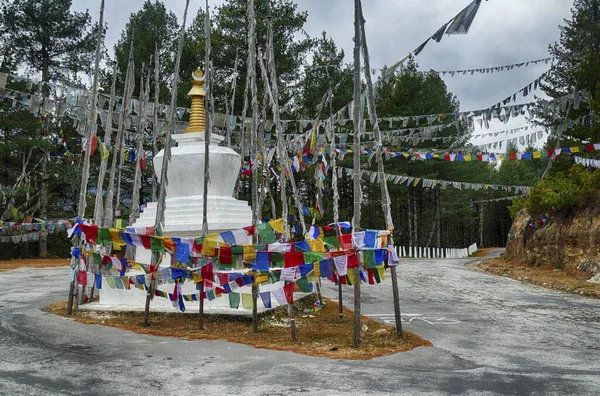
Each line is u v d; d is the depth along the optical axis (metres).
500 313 14.36
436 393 6.63
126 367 7.70
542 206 29.97
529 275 25.88
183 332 10.35
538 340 10.65
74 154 33.25
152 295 11.06
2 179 35.25
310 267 9.64
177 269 10.48
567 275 24.34
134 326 10.89
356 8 10.00
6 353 8.46
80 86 29.06
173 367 7.73
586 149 17.17
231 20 30.31
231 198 13.93
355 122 9.74
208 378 7.16
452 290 20.11
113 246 11.76
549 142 31.05
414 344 9.71
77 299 12.62
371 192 45.31
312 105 32.56
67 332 10.20
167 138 11.57
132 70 14.05
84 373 7.35
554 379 7.47
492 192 64.75
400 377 7.36
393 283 10.37
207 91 11.28
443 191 54.66
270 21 12.11
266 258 9.96
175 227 12.59
